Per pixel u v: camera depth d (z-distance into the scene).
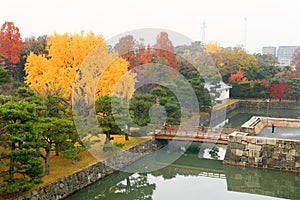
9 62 35.44
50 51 26.55
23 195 15.61
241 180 24.59
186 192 21.06
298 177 24.23
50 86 24.39
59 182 17.95
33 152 15.57
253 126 29.61
